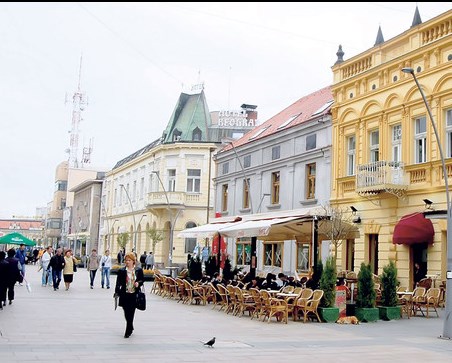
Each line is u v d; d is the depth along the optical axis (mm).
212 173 53750
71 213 96938
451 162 20938
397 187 22969
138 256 59875
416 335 14805
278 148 33844
